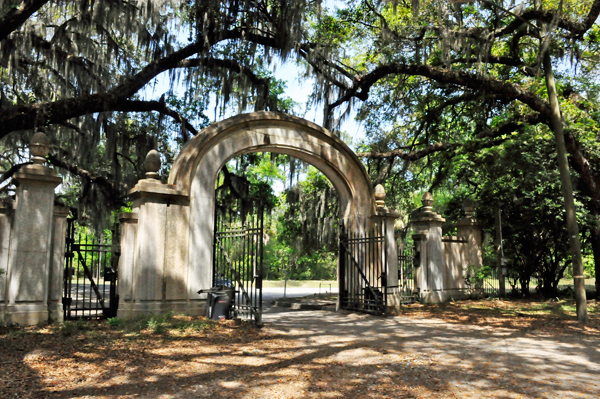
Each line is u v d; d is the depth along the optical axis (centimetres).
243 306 1011
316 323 1041
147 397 478
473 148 1695
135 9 1345
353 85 1645
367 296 1266
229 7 1502
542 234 1712
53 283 940
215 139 1131
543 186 1557
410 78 2056
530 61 1725
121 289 1045
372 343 788
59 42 1372
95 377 547
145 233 1020
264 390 506
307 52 1591
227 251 1109
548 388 524
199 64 1470
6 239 909
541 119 1656
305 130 1265
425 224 1580
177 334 826
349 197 1356
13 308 866
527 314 1214
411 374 580
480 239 1758
